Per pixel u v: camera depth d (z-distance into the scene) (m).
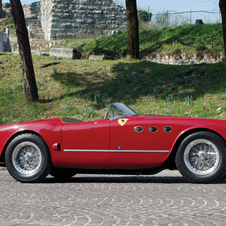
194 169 4.91
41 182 5.52
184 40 24.45
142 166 5.12
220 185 4.63
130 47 23.03
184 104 13.98
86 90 17.31
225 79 15.27
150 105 14.57
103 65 20.94
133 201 3.54
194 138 4.87
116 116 5.34
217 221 2.56
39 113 15.48
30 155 5.42
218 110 12.74
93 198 3.79
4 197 4.02
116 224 2.54
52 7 36.03
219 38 23.23
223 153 4.80
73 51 24.28
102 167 5.26
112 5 38.47
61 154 5.27
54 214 2.96
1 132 5.53
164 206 3.22
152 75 18.02
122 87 17.17
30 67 16.39
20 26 16.06
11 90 17.81
